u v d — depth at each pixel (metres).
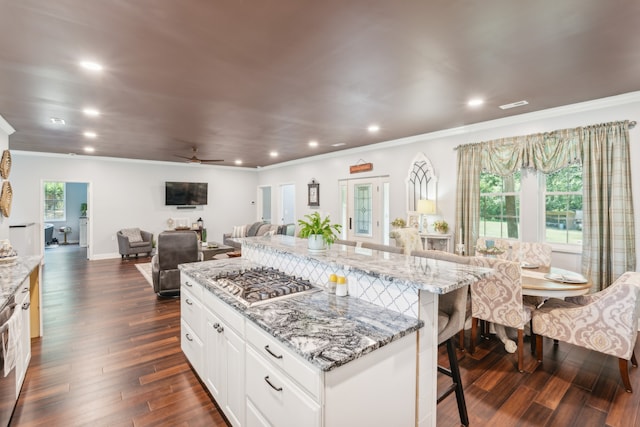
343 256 2.28
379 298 1.81
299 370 1.30
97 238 7.88
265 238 3.41
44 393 2.32
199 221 9.12
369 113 4.07
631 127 3.44
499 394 2.33
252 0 1.77
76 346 3.09
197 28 2.07
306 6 1.83
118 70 2.71
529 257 3.79
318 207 7.86
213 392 2.15
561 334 2.64
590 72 2.82
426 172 5.44
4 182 4.45
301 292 2.06
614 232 3.49
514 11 1.91
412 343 1.59
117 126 4.67
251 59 2.53
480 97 3.47
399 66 2.68
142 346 3.11
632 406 2.19
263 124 4.61
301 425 1.29
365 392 1.36
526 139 4.20
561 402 2.23
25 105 3.63
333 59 2.54
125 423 2.03
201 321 2.35
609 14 1.94
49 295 4.79
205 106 3.73
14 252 3.05
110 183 8.04
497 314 2.77
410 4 1.83
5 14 1.87
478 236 4.71
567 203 4.10
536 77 2.93
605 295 2.47
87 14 1.89
